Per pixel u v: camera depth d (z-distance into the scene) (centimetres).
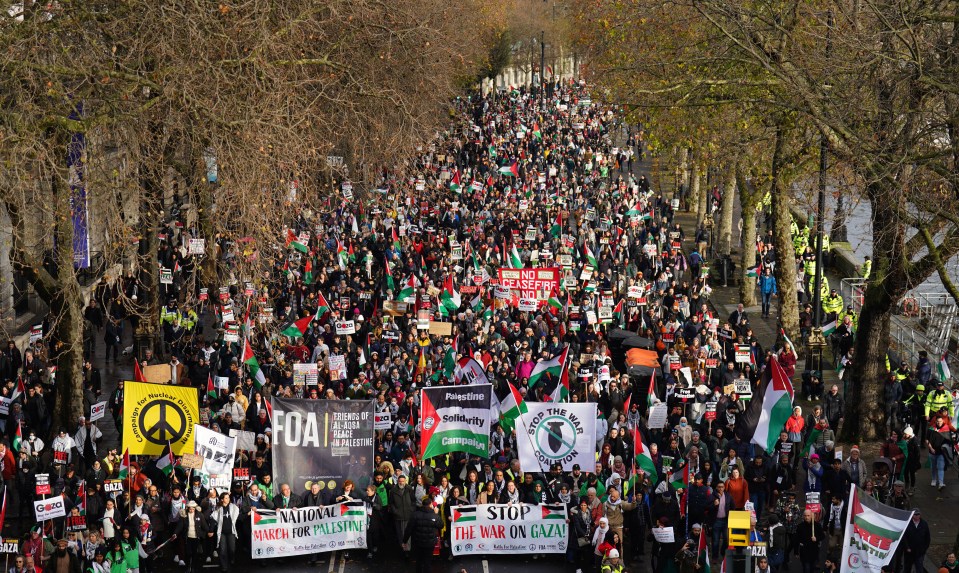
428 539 2558
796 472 3080
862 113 2878
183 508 2677
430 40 4219
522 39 12700
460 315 4012
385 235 5212
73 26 3017
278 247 3447
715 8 3116
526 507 2731
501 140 8494
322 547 2736
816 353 3997
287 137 3189
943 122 2647
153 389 2769
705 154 4550
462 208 6003
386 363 3484
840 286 5438
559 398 3045
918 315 4528
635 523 2742
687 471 2761
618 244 5366
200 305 4412
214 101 3086
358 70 3931
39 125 2897
